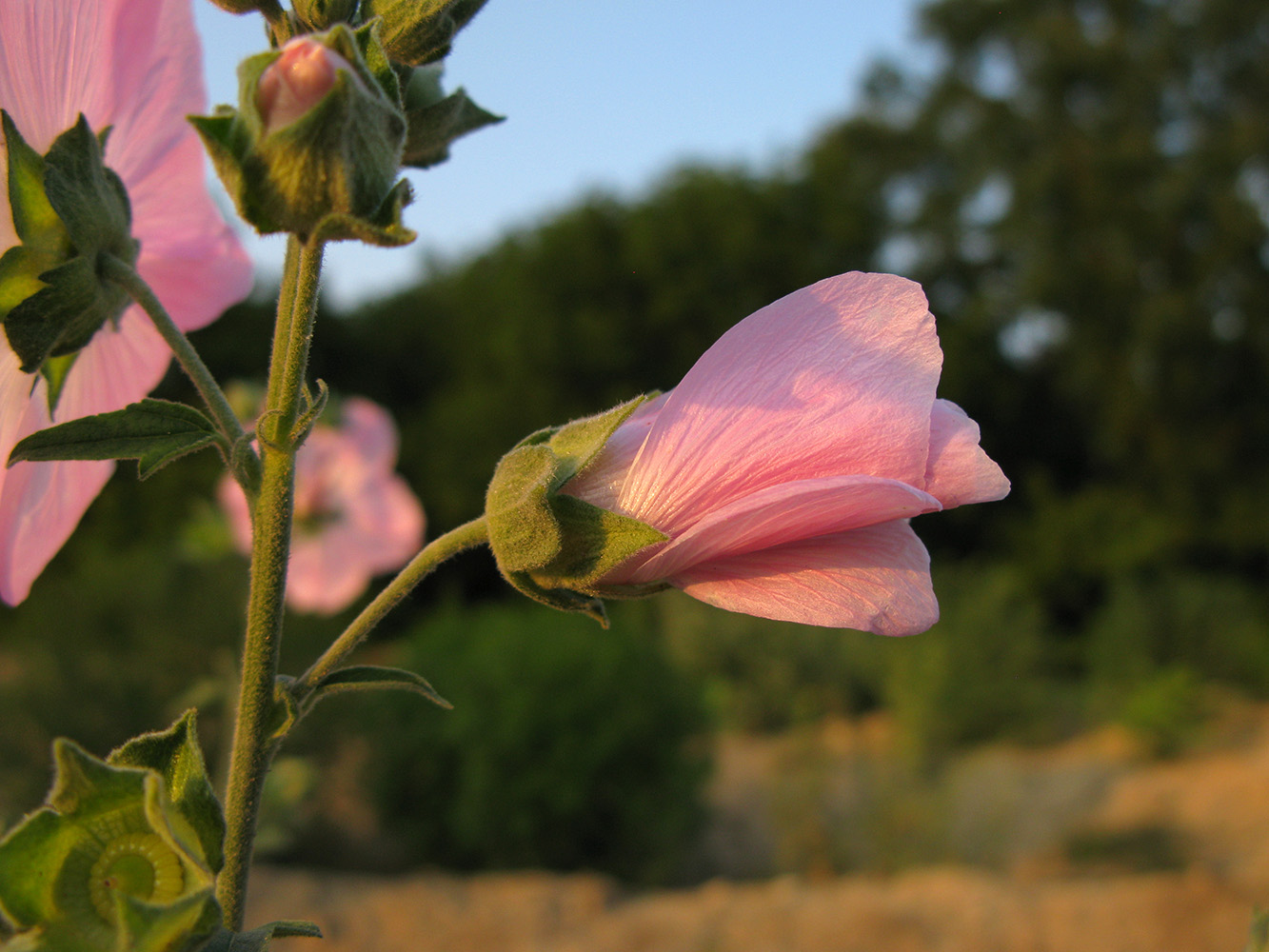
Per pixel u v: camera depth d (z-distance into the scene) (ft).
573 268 66.33
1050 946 18.78
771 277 66.13
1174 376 58.34
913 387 3.25
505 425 65.36
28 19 3.44
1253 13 62.13
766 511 3.24
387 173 2.87
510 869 25.05
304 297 3.08
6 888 2.73
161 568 28.43
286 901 20.06
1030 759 34.12
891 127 72.69
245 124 2.81
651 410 3.78
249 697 3.30
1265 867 25.35
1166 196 60.44
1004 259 68.49
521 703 25.14
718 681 38.42
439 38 3.53
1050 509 58.85
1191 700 36.19
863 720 38.99
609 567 3.38
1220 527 57.57
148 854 2.82
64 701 24.79
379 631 54.65
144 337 4.24
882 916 19.84
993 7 68.23
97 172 3.57
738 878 26.43
